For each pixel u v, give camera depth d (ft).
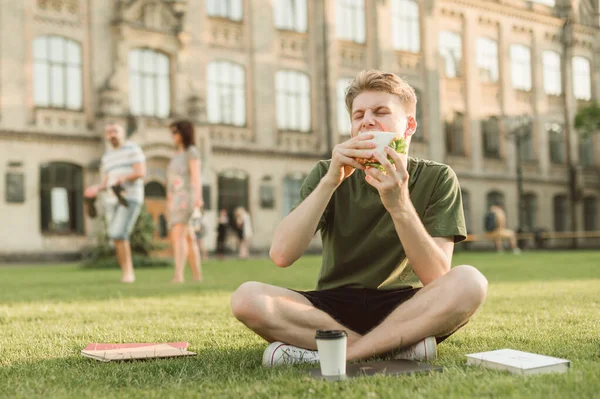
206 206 84.53
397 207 9.38
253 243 89.25
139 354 10.61
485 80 113.80
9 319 17.49
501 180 114.62
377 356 9.46
